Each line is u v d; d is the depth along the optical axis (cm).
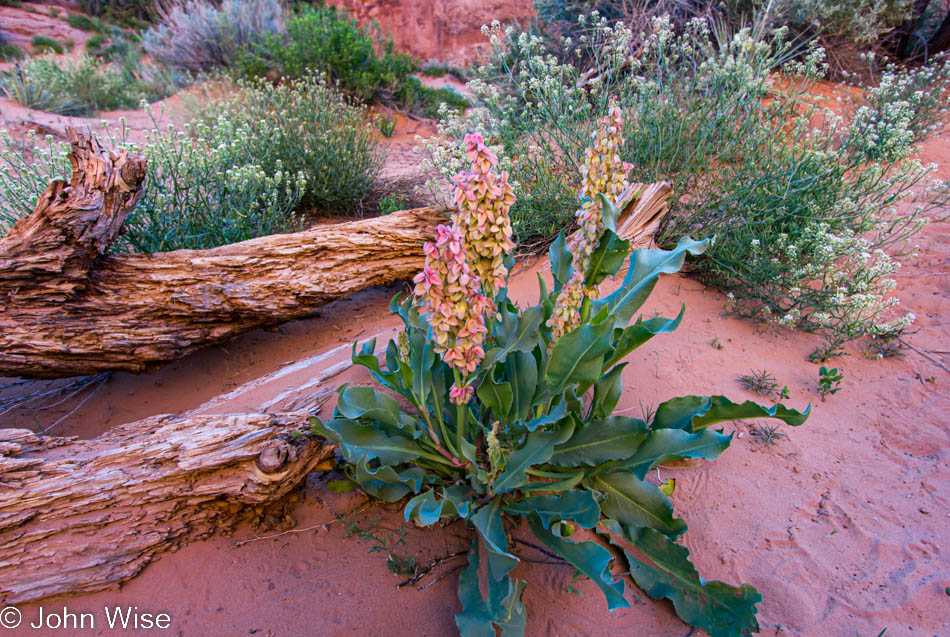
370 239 438
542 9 1083
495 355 222
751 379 353
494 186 184
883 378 361
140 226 437
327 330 461
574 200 501
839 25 903
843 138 512
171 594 233
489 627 196
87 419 368
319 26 1209
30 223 325
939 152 739
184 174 475
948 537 253
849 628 218
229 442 255
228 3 1484
